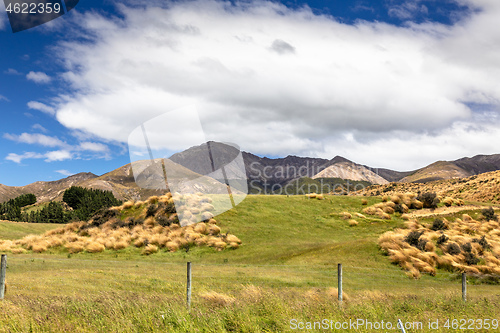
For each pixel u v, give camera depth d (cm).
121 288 1506
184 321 863
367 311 1051
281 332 844
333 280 1888
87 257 2822
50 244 3078
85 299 1068
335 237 3278
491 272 2309
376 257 2359
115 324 840
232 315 925
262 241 3080
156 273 1930
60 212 10394
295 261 2420
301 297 1207
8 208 10694
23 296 1161
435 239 2764
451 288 1930
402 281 1998
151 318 880
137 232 3238
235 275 1909
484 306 1204
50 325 834
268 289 1383
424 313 1051
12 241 3278
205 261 2662
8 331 788
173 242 2975
